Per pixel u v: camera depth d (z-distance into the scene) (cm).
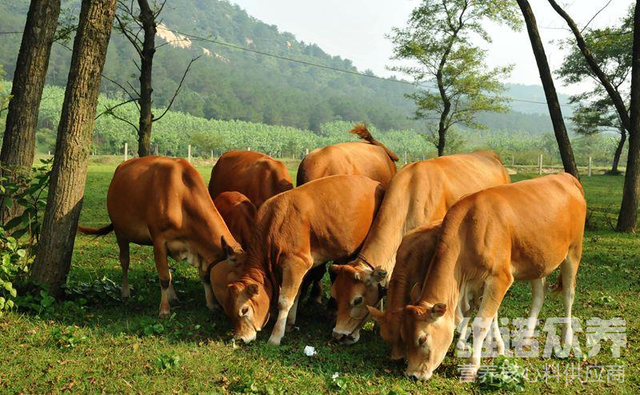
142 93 1451
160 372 559
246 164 958
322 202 705
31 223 785
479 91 3173
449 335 576
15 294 670
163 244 727
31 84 1022
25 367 553
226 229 734
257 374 568
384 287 671
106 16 748
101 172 3438
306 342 678
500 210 604
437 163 787
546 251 634
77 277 884
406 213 729
